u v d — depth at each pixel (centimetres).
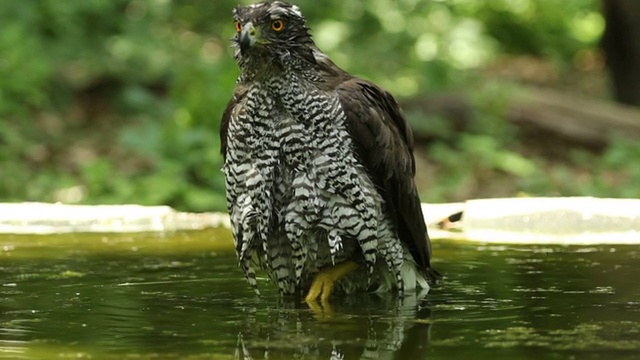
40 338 641
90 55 2491
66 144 2052
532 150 2195
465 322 688
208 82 1992
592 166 2095
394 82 2655
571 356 575
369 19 3041
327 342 626
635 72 2562
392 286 879
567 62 3603
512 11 3700
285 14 810
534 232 1130
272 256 843
